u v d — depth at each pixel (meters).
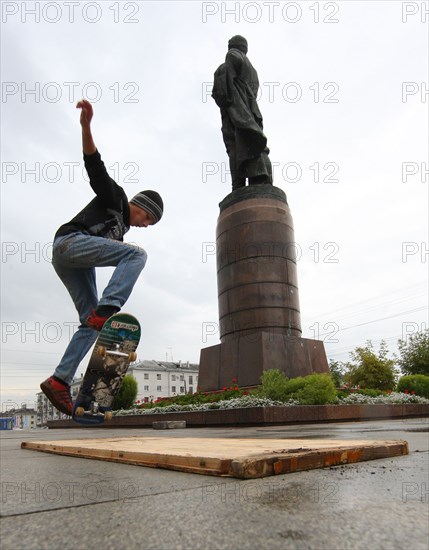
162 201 3.57
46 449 3.54
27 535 1.04
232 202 13.81
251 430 6.87
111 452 2.59
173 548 0.93
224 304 13.20
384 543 0.93
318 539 0.96
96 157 3.04
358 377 27.27
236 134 14.44
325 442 2.60
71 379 3.11
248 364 11.52
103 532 1.05
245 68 14.87
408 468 1.96
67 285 3.25
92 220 3.12
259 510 1.22
